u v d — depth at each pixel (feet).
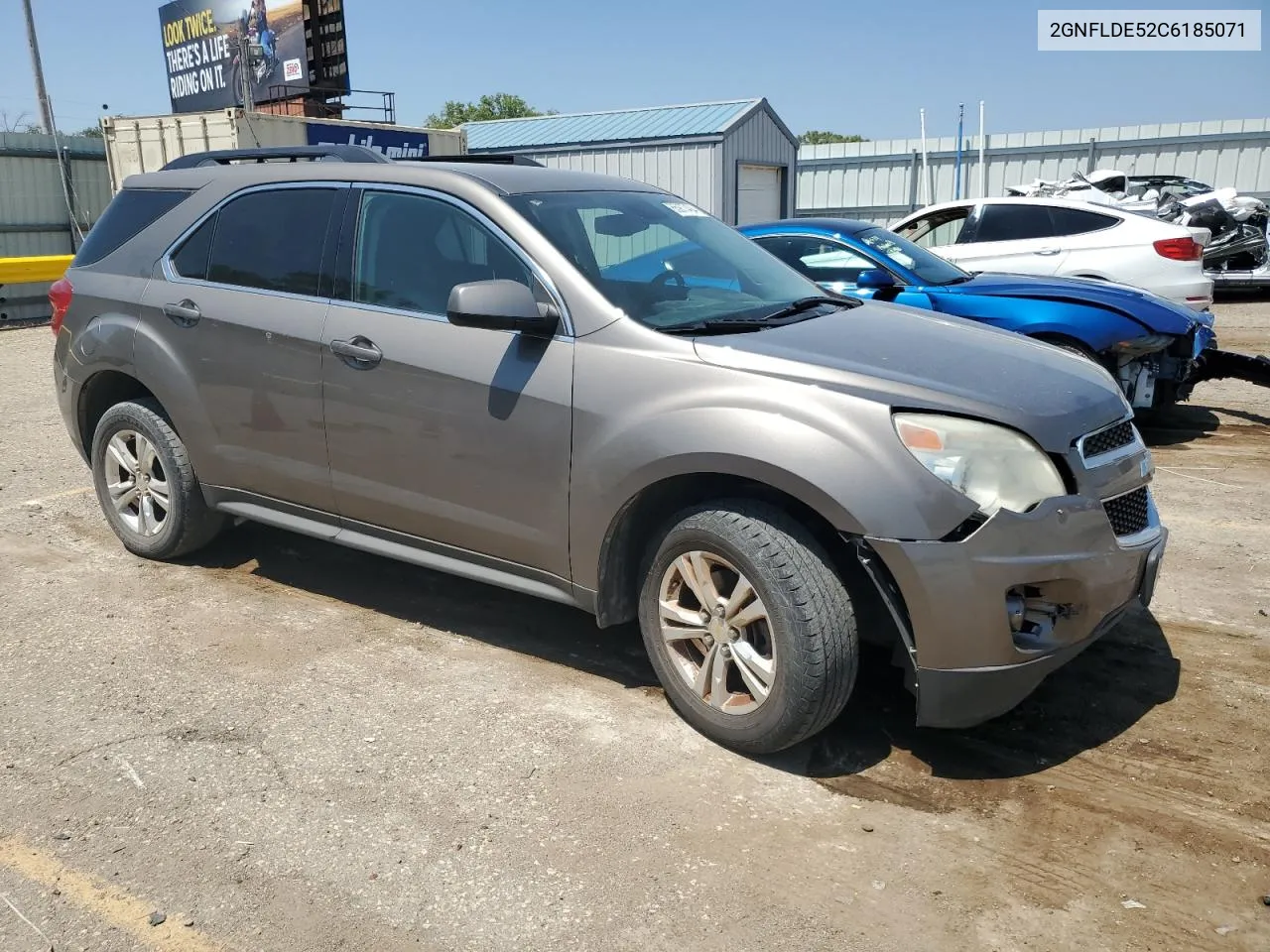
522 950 8.00
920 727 11.30
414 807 9.80
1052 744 10.97
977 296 22.72
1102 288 22.93
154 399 15.74
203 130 54.60
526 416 11.44
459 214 12.45
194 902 8.54
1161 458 22.25
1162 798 9.97
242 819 9.64
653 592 11.22
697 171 71.67
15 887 8.74
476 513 12.12
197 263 14.76
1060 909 8.45
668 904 8.49
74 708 11.69
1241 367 23.56
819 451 9.70
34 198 64.18
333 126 58.85
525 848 9.20
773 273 13.91
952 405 9.79
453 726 11.31
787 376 10.26
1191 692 12.01
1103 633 10.48
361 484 13.08
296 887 8.72
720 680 10.73
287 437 13.66
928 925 8.27
